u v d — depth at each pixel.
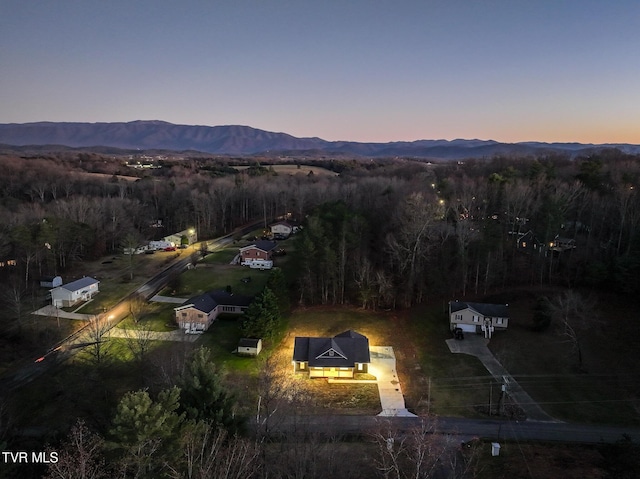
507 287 58.34
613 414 34.50
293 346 47.06
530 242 65.12
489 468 28.45
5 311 52.62
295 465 25.97
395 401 37.28
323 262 57.25
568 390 37.97
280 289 54.00
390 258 61.47
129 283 65.75
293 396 35.44
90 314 54.16
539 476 27.45
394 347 47.31
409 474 27.45
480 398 37.44
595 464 28.58
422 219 57.97
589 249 58.78
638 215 56.03
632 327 45.75
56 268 70.62
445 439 31.59
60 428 31.28
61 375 39.56
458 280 59.31
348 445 30.81
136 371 40.00
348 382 40.44
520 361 43.19
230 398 27.84
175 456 20.39
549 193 67.19
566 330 46.50
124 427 20.86
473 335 49.59
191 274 69.94
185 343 46.72
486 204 70.19
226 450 21.75
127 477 20.47
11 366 41.50
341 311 56.31
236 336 49.16
